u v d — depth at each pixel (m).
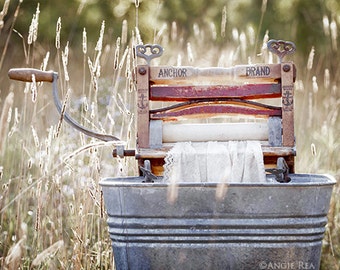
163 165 2.93
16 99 5.81
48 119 4.82
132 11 9.66
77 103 4.73
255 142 2.92
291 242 2.57
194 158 2.83
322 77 7.87
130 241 2.63
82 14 10.00
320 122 5.32
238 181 2.80
